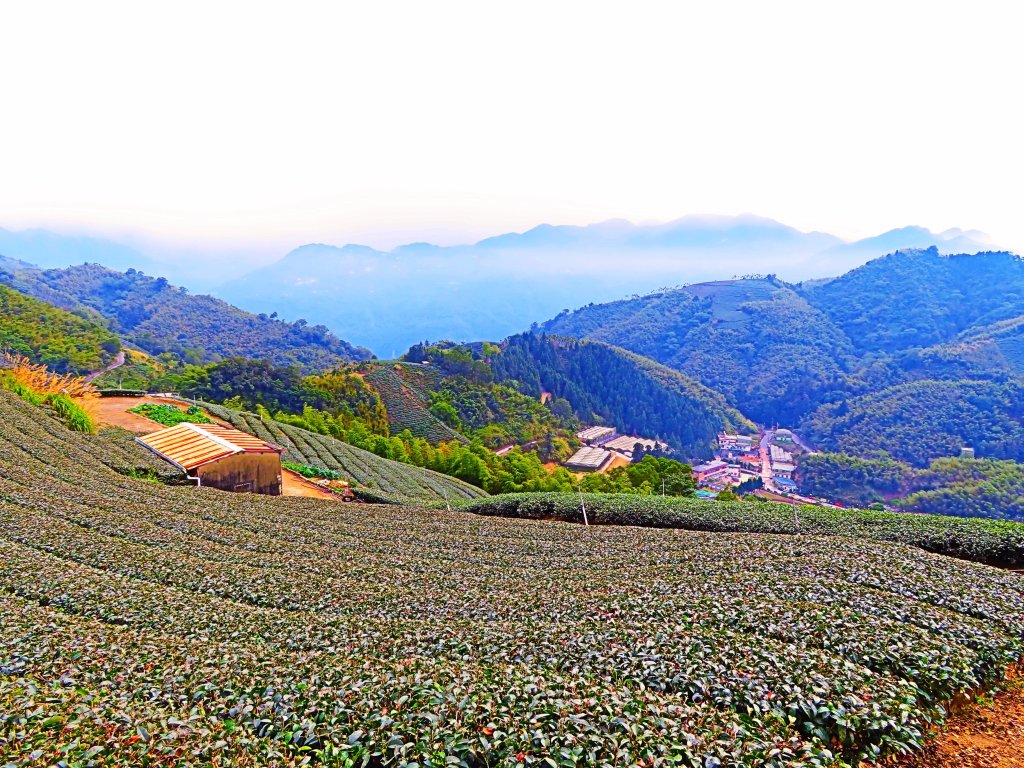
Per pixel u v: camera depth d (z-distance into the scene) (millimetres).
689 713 9430
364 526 27875
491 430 117000
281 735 8898
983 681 12180
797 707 9922
